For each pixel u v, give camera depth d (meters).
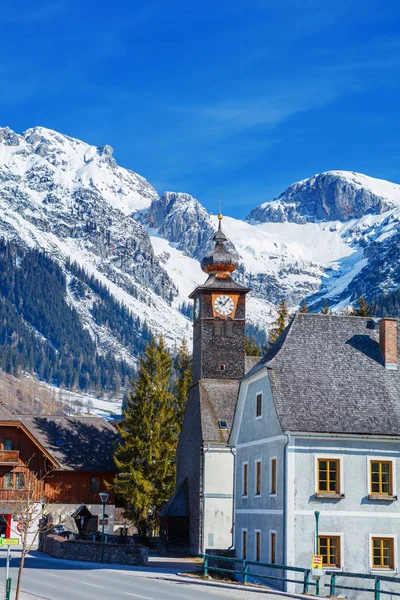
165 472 116.06
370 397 72.12
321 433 69.12
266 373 75.62
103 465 126.44
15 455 120.56
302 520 68.25
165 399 119.06
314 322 77.00
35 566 76.12
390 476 70.00
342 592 67.12
